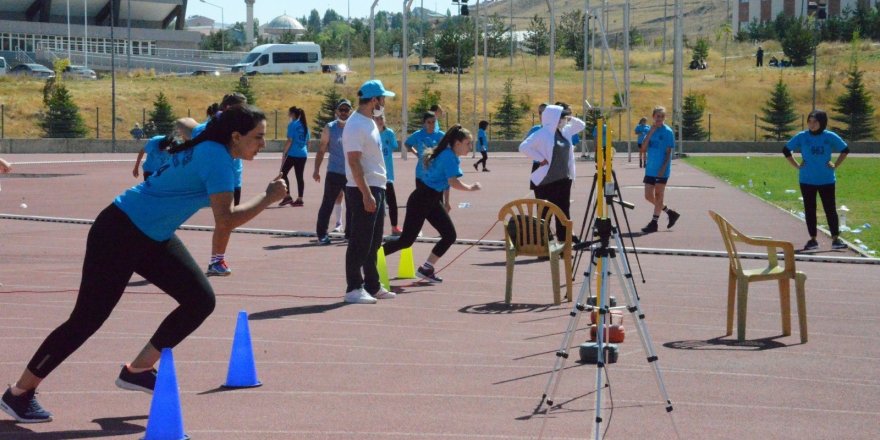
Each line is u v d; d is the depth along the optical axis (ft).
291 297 38.17
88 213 71.51
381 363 27.32
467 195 93.50
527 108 243.60
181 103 243.19
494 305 37.01
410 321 33.58
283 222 65.92
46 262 47.42
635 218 72.23
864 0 429.38
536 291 40.32
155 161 41.34
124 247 21.15
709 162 167.84
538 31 407.64
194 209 21.61
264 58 302.04
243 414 22.20
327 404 23.11
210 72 299.58
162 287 22.12
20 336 30.40
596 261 22.43
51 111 197.77
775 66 334.85
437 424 21.50
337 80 271.69
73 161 152.46
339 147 53.93
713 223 68.59
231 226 21.53
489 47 385.50
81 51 347.36
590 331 29.48
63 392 24.03
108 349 28.71
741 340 30.83
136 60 338.13
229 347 29.04
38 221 66.49
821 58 333.83
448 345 29.73
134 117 229.86
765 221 70.28
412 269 44.27
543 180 48.26
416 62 366.02
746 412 22.76
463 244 56.24
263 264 47.34
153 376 23.02
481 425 21.44
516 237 37.45
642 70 331.16
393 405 23.06
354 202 37.04
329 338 30.58
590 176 129.18
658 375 20.63
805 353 29.19
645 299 38.70
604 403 23.32
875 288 42.14
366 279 38.17
